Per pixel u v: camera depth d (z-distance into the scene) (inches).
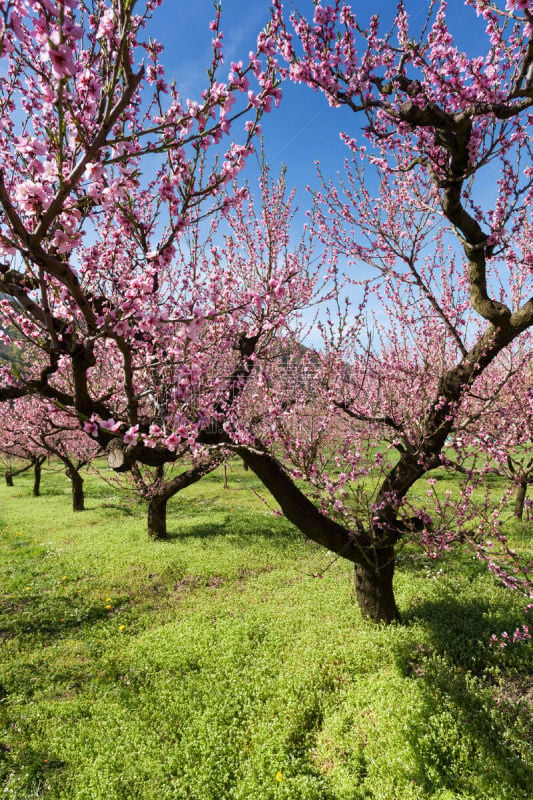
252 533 488.4
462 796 147.2
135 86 82.4
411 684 198.1
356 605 285.0
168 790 160.6
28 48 124.1
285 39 152.2
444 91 156.8
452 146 163.5
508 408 324.5
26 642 277.4
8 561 435.5
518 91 136.2
